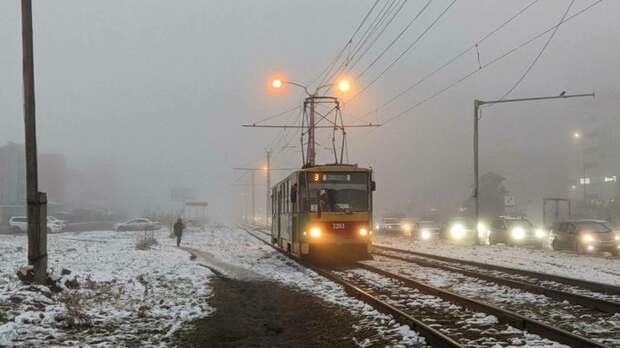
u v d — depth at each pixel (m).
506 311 9.73
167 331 9.37
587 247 25.61
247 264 22.25
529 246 31.53
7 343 8.28
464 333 8.97
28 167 13.26
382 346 8.27
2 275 15.16
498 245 31.80
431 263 19.69
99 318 10.23
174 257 24.31
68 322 9.54
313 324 10.16
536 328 8.70
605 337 8.67
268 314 11.18
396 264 20.56
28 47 13.30
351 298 12.62
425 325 8.73
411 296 12.86
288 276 17.59
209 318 10.57
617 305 10.45
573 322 9.88
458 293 13.35
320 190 21.03
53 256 23.05
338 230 20.86
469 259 22.77
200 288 14.45
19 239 37.16
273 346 8.58
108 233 48.53
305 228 20.92
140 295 12.95
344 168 21.31
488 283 14.83
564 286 14.41
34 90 13.40
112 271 17.73
